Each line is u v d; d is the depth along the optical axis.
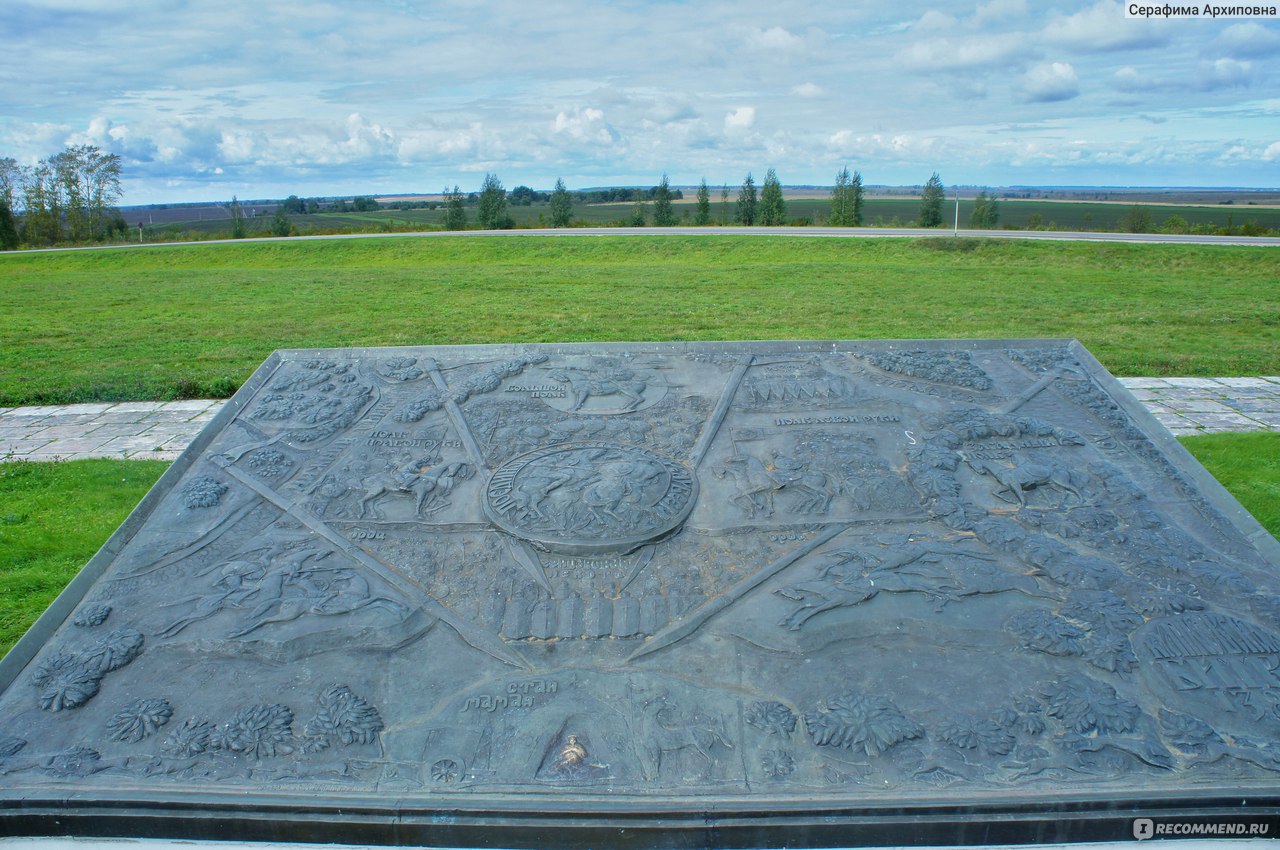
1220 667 3.50
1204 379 12.34
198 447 5.18
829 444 5.14
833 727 3.24
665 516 4.45
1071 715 3.29
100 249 36.41
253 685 3.51
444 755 3.18
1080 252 27.58
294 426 5.43
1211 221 56.06
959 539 4.32
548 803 2.99
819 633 3.70
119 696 3.47
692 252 31.66
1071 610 3.81
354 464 5.03
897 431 5.29
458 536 4.38
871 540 4.31
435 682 3.52
